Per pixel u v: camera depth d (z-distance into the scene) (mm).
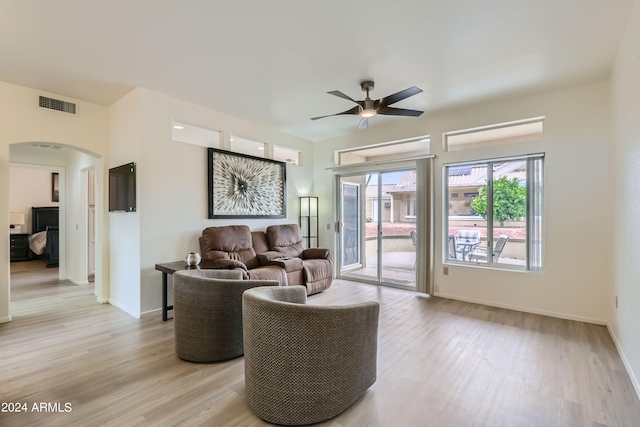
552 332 3217
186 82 3504
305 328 1810
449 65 3111
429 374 2381
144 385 2217
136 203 3629
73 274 5531
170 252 3924
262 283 2719
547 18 2361
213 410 1947
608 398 2070
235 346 2635
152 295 3754
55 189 8609
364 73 3287
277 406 1835
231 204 4656
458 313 3838
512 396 2098
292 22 2416
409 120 4930
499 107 4109
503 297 4082
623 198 2697
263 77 3375
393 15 2332
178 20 2379
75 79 3393
